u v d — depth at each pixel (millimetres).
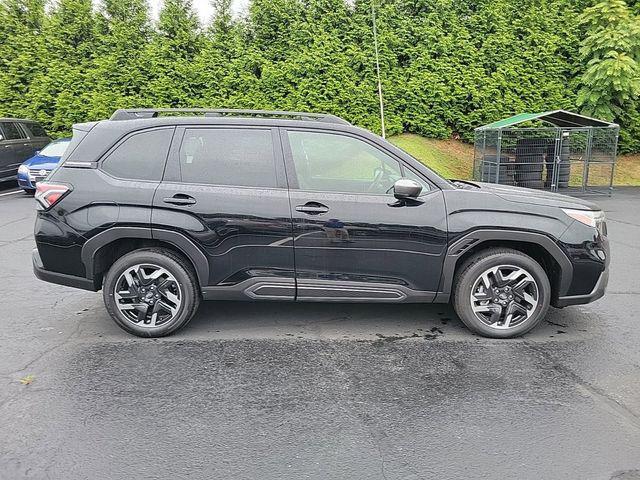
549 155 14148
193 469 2764
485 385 3719
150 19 17562
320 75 17312
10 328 4766
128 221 4367
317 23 17578
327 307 5398
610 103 17422
